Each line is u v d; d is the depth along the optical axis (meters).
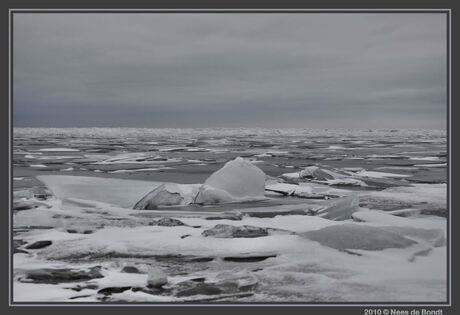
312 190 12.48
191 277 5.74
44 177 13.85
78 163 21.42
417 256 6.52
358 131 117.38
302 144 44.31
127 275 5.81
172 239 7.27
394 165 20.61
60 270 5.97
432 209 9.97
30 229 7.98
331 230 7.23
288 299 5.09
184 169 18.77
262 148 36.59
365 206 10.32
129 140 54.62
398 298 5.12
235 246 6.92
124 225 8.29
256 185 11.29
